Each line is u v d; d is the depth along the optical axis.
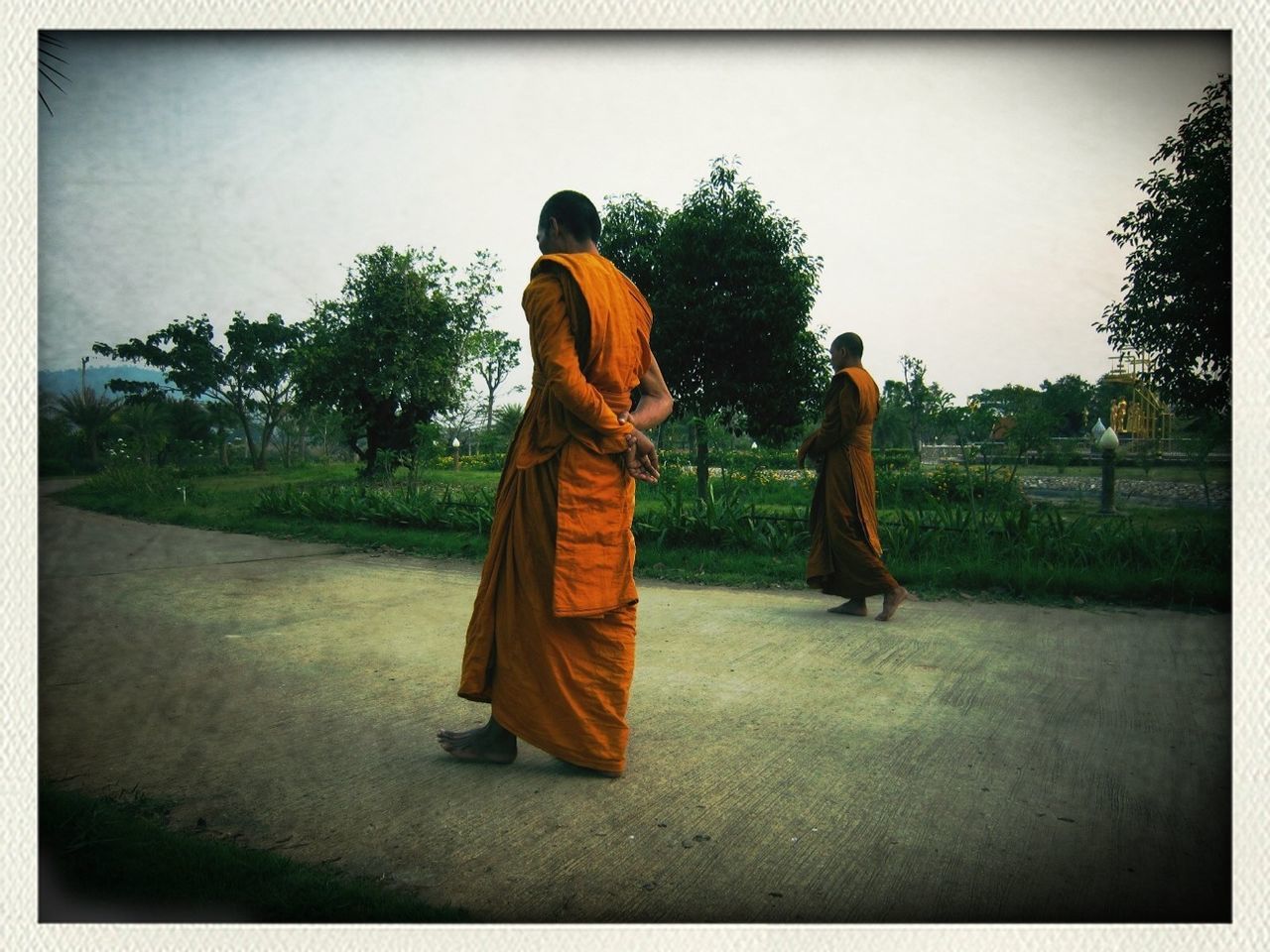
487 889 1.61
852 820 1.90
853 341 4.23
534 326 2.13
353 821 1.89
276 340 7.23
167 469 7.30
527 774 2.17
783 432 9.43
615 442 2.13
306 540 6.98
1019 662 3.25
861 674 3.08
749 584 5.11
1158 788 2.07
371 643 3.53
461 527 7.37
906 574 4.97
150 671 3.06
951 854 1.75
